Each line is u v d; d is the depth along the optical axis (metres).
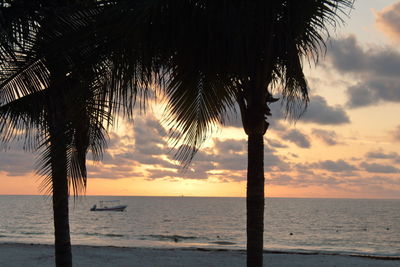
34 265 16.58
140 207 181.12
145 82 5.00
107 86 4.85
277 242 48.12
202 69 4.94
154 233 55.06
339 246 44.12
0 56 4.94
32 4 6.02
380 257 22.09
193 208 174.25
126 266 17.16
